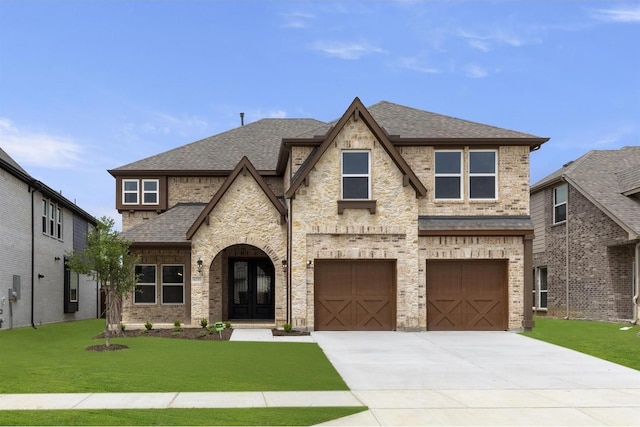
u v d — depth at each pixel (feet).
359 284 70.74
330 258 69.72
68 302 108.47
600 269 82.94
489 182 72.43
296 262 69.26
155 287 78.64
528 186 72.18
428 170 72.08
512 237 70.69
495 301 71.05
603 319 82.33
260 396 34.27
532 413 30.73
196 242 71.41
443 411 30.99
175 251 76.89
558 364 47.01
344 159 70.69
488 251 70.49
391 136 71.51
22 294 86.63
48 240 99.35
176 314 78.43
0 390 35.50
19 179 85.05
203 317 71.10
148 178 90.07
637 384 38.96
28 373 41.01
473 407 31.99
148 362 46.03
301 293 69.31
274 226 71.77
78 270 56.24
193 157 92.99
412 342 60.13
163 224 78.18
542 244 101.45
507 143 71.82
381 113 80.53
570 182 88.79
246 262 83.56
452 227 70.28
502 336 65.21
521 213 71.92
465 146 72.23
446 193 72.23
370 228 69.77
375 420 28.96
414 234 70.03
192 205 86.99
